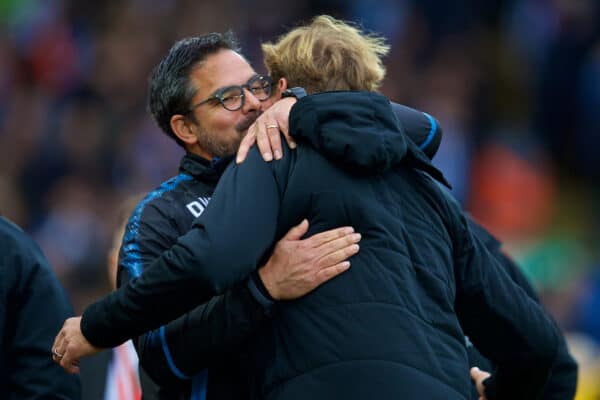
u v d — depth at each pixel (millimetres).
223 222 10414
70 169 36031
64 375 12445
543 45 42062
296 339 10453
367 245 10594
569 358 13742
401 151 10703
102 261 32500
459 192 36344
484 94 40031
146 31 40375
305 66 11734
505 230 36969
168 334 11039
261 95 12250
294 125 10914
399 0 41344
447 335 10586
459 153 36625
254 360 10812
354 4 41125
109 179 35906
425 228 10984
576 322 28156
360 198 10719
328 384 10125
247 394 11250
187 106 12242
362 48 11859
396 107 12016
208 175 12148
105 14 41219
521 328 11750
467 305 11625
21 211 34969
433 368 10219
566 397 13641
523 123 40719
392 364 10109
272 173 10859
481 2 42281
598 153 39625
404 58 39938
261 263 10883
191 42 12398
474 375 13023
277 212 10758
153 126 36281
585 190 39188
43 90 39250
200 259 10242
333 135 10617
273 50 12148
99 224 34031
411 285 10516
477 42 41656
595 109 39875
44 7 41188
